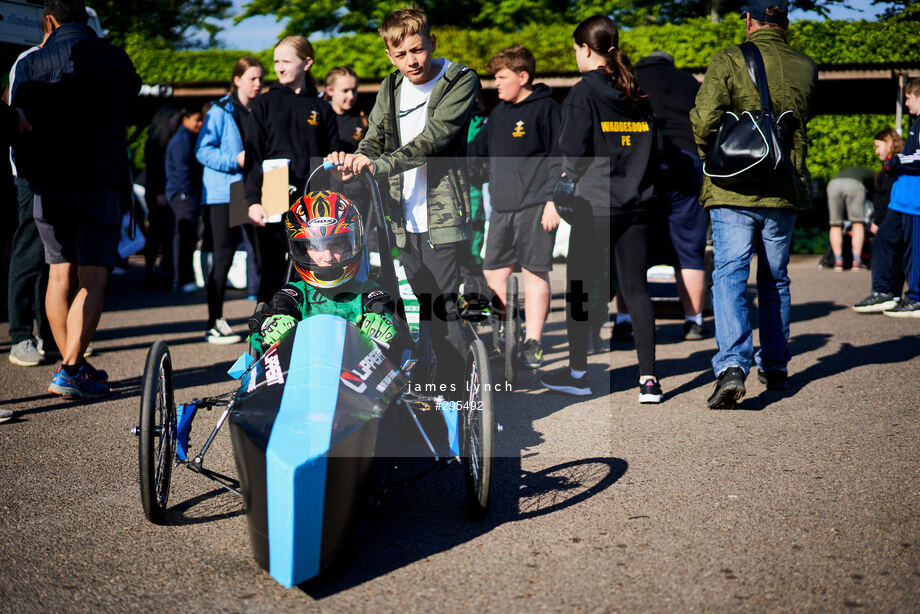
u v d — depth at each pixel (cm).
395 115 454
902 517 350
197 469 357
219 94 1467
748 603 281
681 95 663
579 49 525
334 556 295
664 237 730
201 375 634
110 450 457
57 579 308
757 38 524
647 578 301
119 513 371
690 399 550
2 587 302
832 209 1298
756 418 503
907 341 719
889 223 858
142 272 1402
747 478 400
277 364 337
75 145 543
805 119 520
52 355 695
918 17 1461
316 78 1709
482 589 295
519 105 515
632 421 498
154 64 1736
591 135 502
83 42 549
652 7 2259
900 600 282
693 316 755
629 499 376
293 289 382
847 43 1433
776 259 543
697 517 354
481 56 1791
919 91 814
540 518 358
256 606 286
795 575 301
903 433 466
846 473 404
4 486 403
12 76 562
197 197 1100
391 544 335
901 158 823
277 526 282
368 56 1719
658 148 530
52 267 571
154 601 291
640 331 535
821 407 523
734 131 500
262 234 590
